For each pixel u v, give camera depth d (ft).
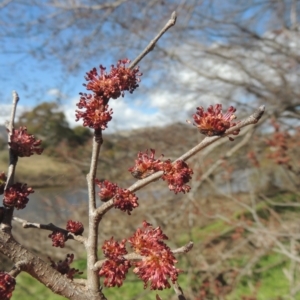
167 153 29.40
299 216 24.66
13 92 4.63
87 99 3.89
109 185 4.00
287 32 27.58
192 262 21.42
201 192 28.43
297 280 20.89
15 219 4.18
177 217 25.73
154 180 3.81
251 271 21.21
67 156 25.89
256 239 22.89
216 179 31.37
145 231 3.62
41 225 4.11
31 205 27.37
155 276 3.32
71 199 27.37
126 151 30.17
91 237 3.82
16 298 22.84
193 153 3.80
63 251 22.44
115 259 3.54
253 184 29.78
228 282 20.56
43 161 26.14
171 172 3.73
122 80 3.92
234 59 30.60
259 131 29.89
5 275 3.23
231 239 24.03
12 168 4.11
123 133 30.48
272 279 21.75
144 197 28.07
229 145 30.12
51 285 3.53
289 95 29.25
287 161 16.42
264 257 23.79
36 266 3.50
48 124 28.55
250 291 20.67
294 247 19.30
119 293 21.25
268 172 29.86
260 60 30.48
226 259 22.97
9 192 3.79
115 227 23.98
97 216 3.83
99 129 3.89
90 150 28.86
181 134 30.25
